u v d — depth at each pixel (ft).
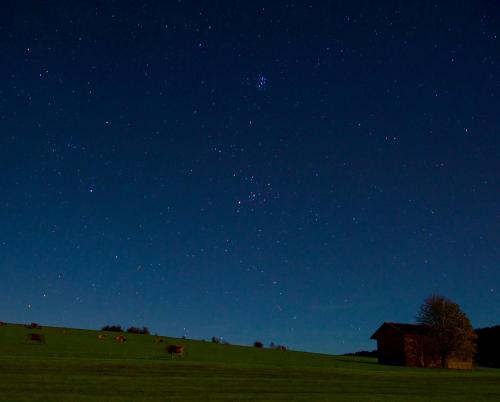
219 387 98.53
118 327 375.45
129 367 120.16
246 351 258.78
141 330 373.20
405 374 154.20
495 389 124.06
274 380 116.26
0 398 71.41
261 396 89.35
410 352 232.94
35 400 71.82
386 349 240.12
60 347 182.80
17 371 99.91
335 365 194.39
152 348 218.59
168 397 81.71
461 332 231.71
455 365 236.02
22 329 269.85
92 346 201.98
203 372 122.42
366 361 252.62
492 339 324.80
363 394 100.48
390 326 240.53
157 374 112.78
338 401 88.28
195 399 81.20
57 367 110.01
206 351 233.55
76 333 282.56
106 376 103.04
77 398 75.51
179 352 181.57
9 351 149.79
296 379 121.08
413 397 99.60
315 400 87.86
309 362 203.62
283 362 191.72
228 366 138.31
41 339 195.83
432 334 236.02
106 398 77.05
